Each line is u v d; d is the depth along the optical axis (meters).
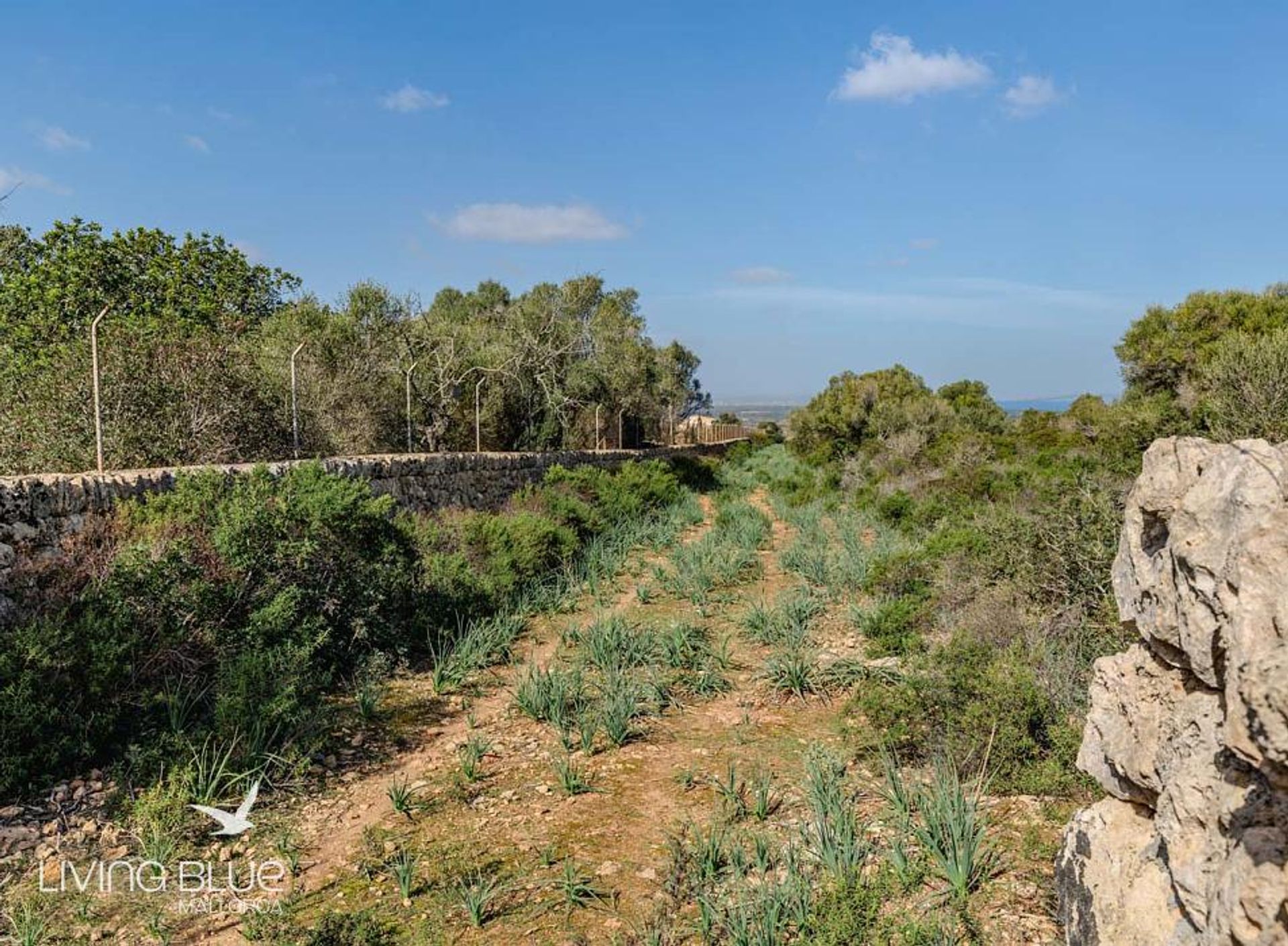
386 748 6.37
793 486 26.16
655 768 5.93
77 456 10.80
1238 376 13.95
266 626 7.27
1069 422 30.16
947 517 14.47
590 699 7.32
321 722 6.46
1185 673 2.87
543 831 4.97
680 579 12.09
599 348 31.69
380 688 7.59
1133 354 23.50
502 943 3.81
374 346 20.22
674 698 7.37
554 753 6.23
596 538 15.55
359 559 8.77
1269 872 1.97
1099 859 3.11
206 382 12.27
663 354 46.69
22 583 6.49
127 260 22.52
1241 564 2.21
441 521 12.89
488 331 28.23
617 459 28.33
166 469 8.96
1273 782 2.01
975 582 8.63
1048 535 8.06
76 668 5.81
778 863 4.36
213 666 7.01
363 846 4.82
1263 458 2.43
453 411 22.66
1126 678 3.22
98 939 3.87
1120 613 3.35
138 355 11.72
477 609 9.94
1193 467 2.87
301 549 7.96
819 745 6.13
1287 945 1.89
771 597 11.39
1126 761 3.08
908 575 10.20
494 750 6.33
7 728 5.17
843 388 38.44
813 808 4.79
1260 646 2.08
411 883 4.36
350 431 17.55
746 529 16.45
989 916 3.64
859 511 18.66
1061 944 3.38
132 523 7.70
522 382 26.34
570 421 29.94
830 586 11.45
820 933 3.56
